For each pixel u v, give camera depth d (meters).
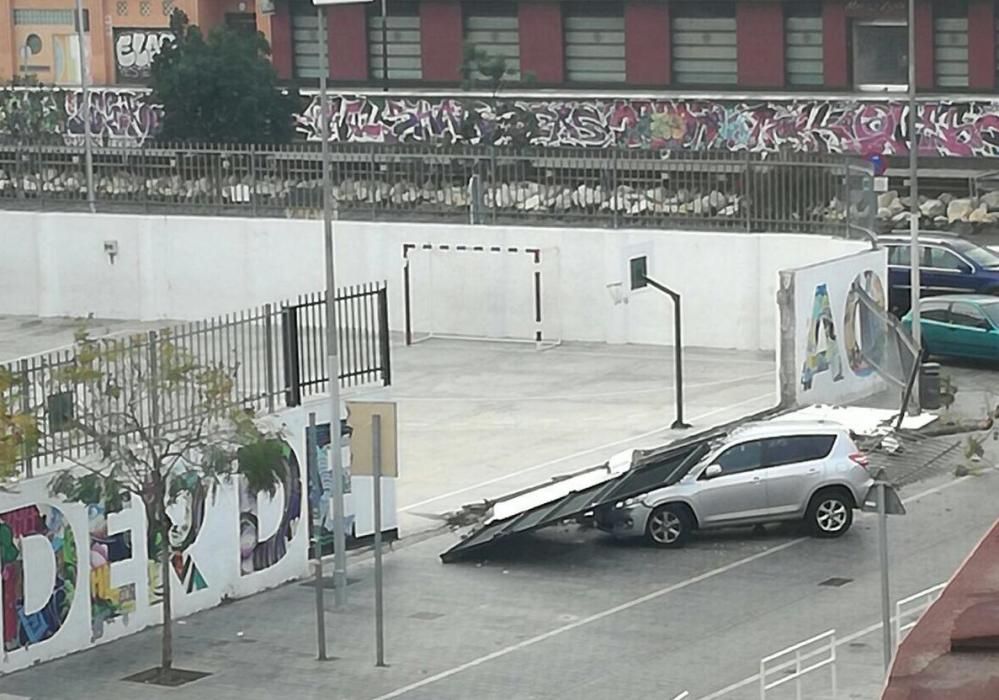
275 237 44.59
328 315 26.30
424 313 43.94
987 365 39.56
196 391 24.36
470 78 67.50
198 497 25.73
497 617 25.55
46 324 45.91
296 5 72.88
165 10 76.00
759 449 28.78
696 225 42.06
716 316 41.69
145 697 22.56
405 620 25.50
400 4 71.69
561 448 34.59
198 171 45.69
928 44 64.44
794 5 66.44
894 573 27.00
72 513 24.16
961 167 58.50
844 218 40.44
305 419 27.50
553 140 63.81
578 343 42.81
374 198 44.44
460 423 36.75
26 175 47.19
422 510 30.94
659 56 68.38
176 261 45.44
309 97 64.31
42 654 23.91
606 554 28.38
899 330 38.00
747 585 26.66
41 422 23.59
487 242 43.12
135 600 25.05
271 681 23.06
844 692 21.88
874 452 33.28
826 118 60.09
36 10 78.12
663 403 37.59
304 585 27.19
